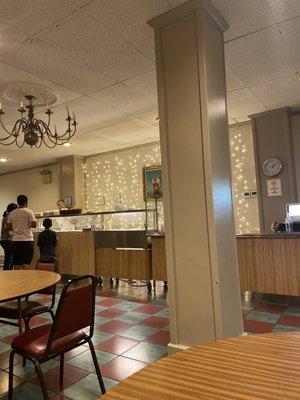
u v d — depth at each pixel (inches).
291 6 105.2
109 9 101.7
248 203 237.6
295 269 148.3
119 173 307.9
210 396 30.3
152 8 101.8
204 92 96.0
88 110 192.4
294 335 45.6
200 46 97.3
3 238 245.3
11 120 200.4
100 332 127.0
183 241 99.6
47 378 93.1
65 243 230.2
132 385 33.1
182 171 100.0
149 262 192.9
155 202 261.0
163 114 104.2
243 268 159.9
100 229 224.7
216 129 100.4
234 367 36.0
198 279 96.4
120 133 249.0
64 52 126.0
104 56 130.5
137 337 121.1
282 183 206.7
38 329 81.4
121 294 187.2
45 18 104.8
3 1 96.0
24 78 146.9
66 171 323.9
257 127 215.6
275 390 30.8
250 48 130.2
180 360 38.5
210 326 93.9
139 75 148.6
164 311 152.5
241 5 103.7
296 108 207.2
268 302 158.9
